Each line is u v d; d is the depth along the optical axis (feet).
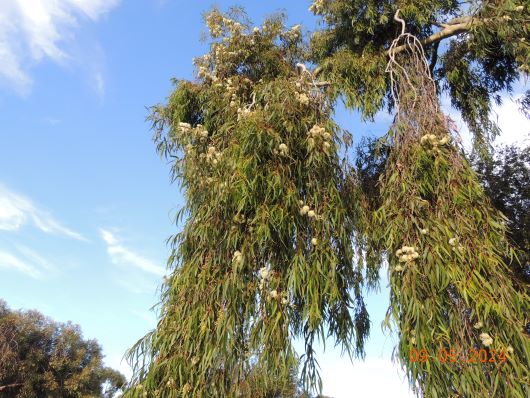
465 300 10.96
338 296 12.76
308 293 12.11
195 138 16.16
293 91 14.55
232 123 15.31
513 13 15.74
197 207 14.64
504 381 10.23
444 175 12.96
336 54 18.67
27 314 55.01
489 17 16.37
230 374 12.08
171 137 17.83
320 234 13.07
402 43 18.43
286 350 11.62
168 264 14.85
